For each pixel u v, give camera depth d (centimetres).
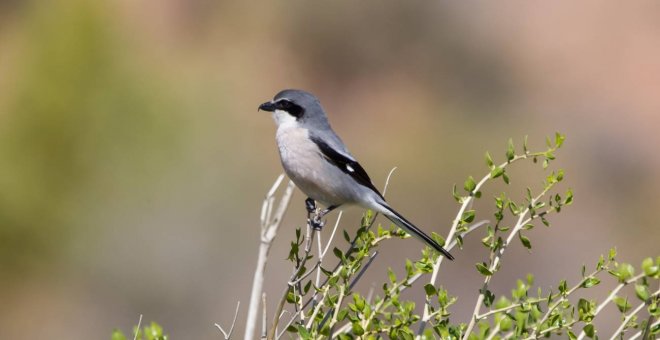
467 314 1527
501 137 2345
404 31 2727
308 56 2705
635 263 1883
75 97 1744
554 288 1669
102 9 1966
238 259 1556
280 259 1509
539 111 2567
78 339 1509
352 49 2705
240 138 1888
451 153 2202
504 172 483
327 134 669
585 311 429
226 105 1977
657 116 2567
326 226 1490
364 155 2248
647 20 2775
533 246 1725
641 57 2728
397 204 2012
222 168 1714
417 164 2156
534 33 2769
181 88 1903
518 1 2806
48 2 1952
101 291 1540
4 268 1520
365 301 445
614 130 2447
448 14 2734
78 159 1667
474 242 1616
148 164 1677
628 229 2000
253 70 2591
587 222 1962
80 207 1591
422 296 1213
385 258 1512
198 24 2627
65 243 1568
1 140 1655
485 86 2677
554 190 2045
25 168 1603
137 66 1911
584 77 2697
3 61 2012
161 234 1568
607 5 2800
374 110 2617
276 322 455
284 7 2695
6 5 2280
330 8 2680
